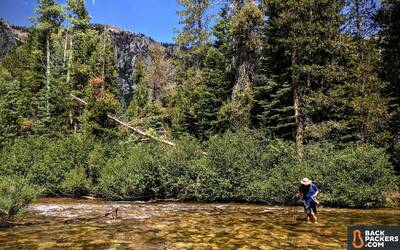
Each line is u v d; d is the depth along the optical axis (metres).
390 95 22.75
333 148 20.55
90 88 28.45
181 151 20.64
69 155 23.12
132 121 29.97
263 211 14.98
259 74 26.77
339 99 21.47
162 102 46.62
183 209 15.76
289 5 21.83
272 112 24.67
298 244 8.45
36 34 44.25
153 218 12.80
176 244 8.45
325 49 22.72
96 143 24.38
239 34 26.31
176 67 45.03
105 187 20.56
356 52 22.72
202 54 41.72
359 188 15.95
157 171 20.52
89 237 9.24
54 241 8.76
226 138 21.06
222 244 8.45
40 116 35.12
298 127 21.61
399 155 20.84
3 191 11.88
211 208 16.16
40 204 17.48
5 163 22.89
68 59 42.75
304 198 11.98
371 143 20.53
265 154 19.45
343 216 13.26
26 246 8.21
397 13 23.45
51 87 37.75
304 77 23.95
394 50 23.41
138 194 20.73
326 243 8.58
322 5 22.22
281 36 23.42
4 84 38.50
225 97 30.59
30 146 24.48
